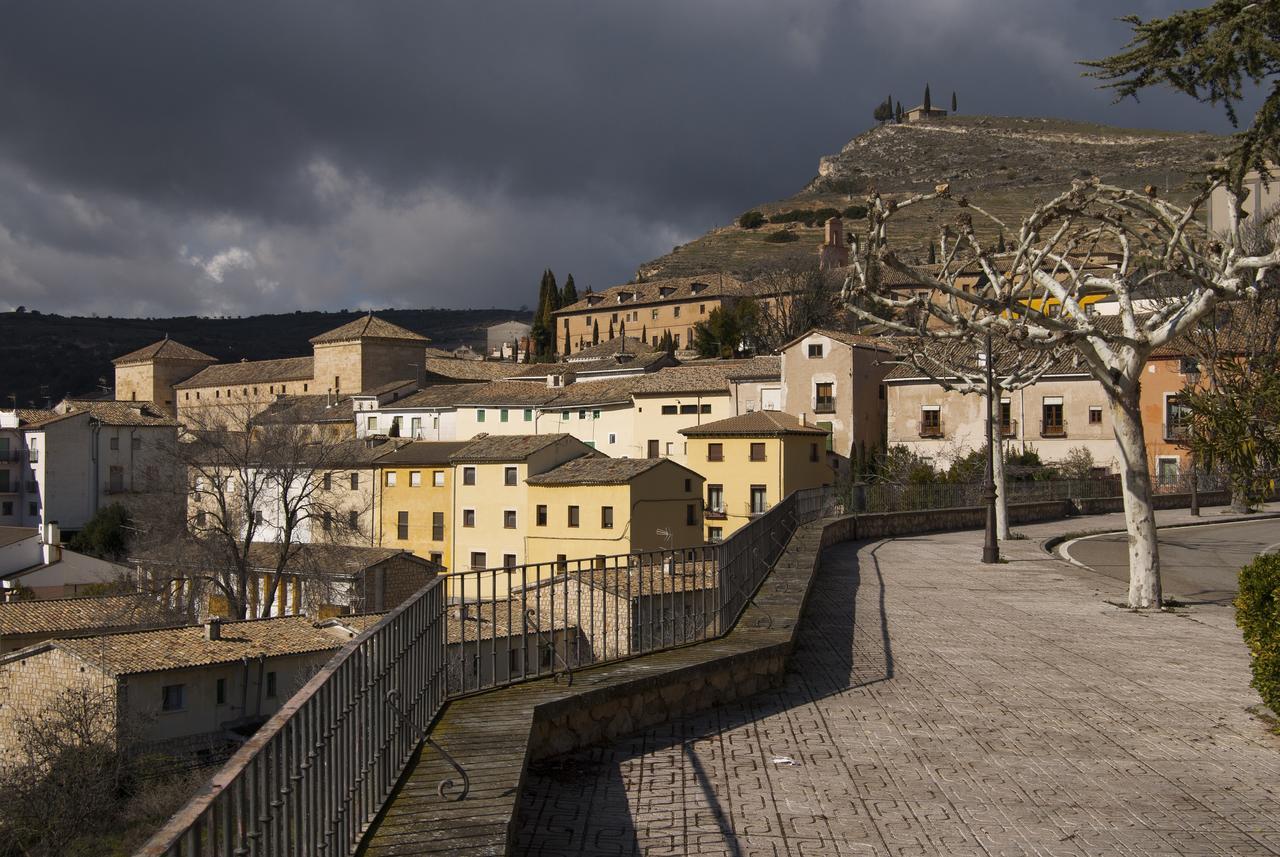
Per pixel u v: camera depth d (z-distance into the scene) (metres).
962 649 14.55
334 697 5.25
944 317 18.88
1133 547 19.20
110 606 47.03
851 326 92.81
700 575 12.03
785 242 190.75
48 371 192.50
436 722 7.68
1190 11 13.38
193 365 135.50
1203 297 17.45
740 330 101.62
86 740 26.61
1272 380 18.97
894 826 7.41
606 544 56.12
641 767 8.52
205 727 32.28
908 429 66.25
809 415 68.44
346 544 57.94
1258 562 10.63
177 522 52.19
